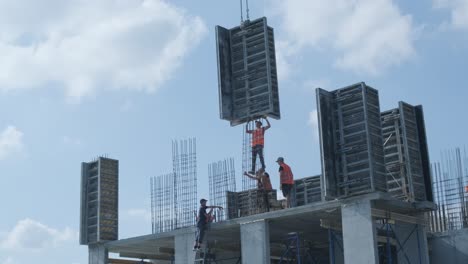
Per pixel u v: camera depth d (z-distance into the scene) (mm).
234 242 32875
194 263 28906
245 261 27266
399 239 27203
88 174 34250
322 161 24812
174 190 31203
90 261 33156
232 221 28141
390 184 27812
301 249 34094
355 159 24812
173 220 30766
